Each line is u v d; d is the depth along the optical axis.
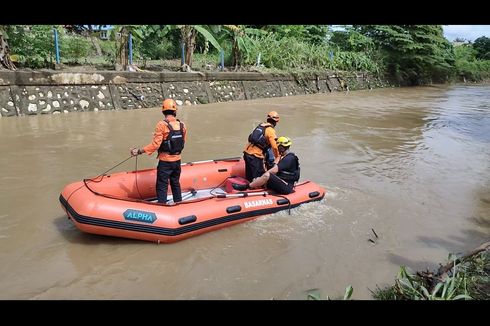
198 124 11.92
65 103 12.22
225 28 18.27
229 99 17.34
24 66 12.73
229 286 3.98
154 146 4.96
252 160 6.04
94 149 8.59
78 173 7.07
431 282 3.83
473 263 4.23
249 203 5.39
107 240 4.77
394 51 30.39
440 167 8.52
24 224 5.09
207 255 4.55
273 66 21.27
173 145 5.09
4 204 5.66
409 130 12.65
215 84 16.86
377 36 30.48
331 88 23.95
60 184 6.50
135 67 14.69
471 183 7.48
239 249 4.71
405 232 5.30
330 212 5.86
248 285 4.00
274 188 5.80
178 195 5.41
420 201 6.47
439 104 20.03
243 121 12.70
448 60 34.50
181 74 15.30
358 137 11.30
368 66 27.70
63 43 14.32
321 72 23.33
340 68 26.20
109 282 3.98
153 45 20.73
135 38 15.16
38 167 7.29
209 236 4.98
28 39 12.69
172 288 3.92
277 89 20.19
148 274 4.14
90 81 12.75
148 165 7.74
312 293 3.79
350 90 25.47
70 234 4.88
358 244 4.92
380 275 4.24
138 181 5.44
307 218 5.62
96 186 5.07
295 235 5.11
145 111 13.37
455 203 6.43
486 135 12.31
